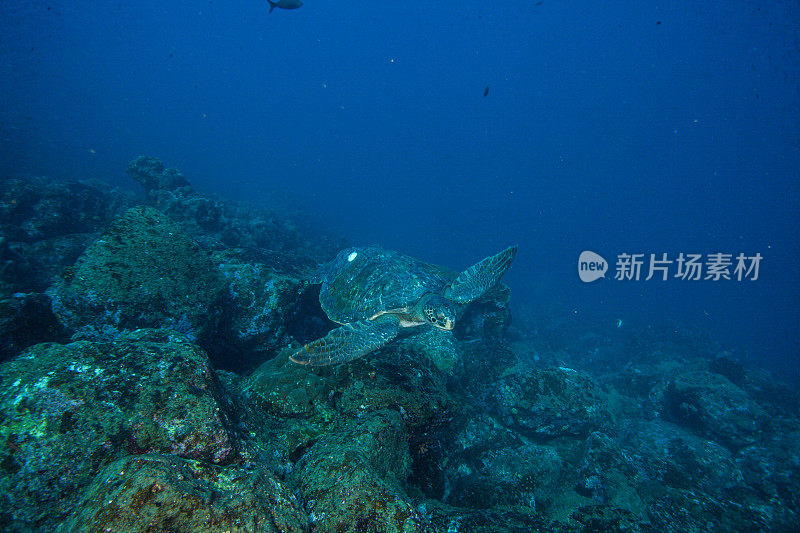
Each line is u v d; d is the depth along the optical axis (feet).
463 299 29.55
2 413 11.75
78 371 12.98
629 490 27.30
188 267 23.12
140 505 9.39
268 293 26.18
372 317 26.94
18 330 17.72
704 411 41.96
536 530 18.31
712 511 26.50
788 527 25.98
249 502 11.05
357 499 13.48
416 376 22.86
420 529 13.38
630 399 51.47
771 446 38.32
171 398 13.15
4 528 10.34
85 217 45.52
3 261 27.35
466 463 27.61
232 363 26.48
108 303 20.13
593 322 113.39
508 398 34.71
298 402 19.16
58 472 11.27
